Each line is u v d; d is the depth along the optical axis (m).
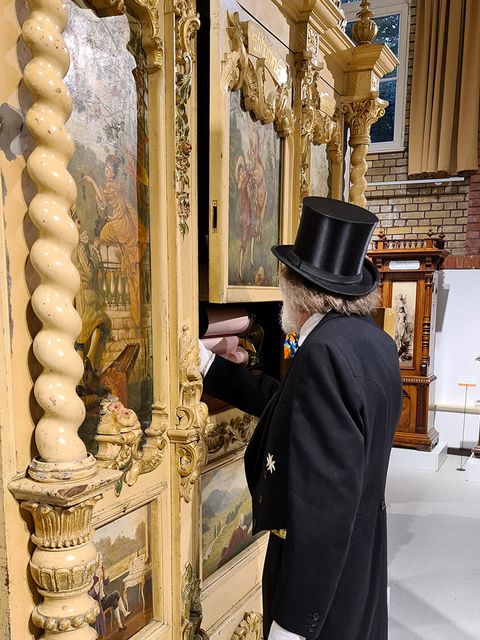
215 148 1.22
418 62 4.81
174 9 1.07
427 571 2.63
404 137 5.04
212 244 1.25
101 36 0.96
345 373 1.02
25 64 0.80
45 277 0.81
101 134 0.97
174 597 1.20
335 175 2.11
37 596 0.87
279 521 1.14
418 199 5.02
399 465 4.29
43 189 0.80
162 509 1.17
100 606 1.02
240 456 1.61
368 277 1.26
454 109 4.73
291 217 1.68
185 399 1.16
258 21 1.41
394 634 2.13
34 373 0.84
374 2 5.07
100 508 0.98
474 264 4.52
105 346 1.00
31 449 0.84
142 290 1.09
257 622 1.63
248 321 1.65
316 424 1.01
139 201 1.07
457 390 4.62
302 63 1.65
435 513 3.35
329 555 0.98
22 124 0.80
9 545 0.81
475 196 4.81
